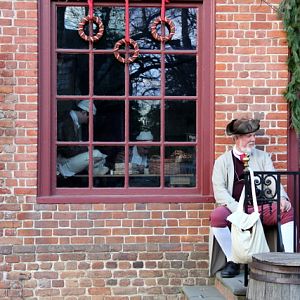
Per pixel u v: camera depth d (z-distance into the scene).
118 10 5.84
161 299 5.73
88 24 5.80
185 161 5.86
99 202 5.71
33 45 5.66
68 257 5.68
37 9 5.68
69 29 5.80
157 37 5.82
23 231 5.66
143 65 5.86
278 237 4.80
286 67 5.79
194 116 5.87
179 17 5.87
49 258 5.67
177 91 5.87
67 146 5.80
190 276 5.75
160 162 5.85
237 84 5.77
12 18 5.66
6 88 5.65
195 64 5.87
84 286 5.69
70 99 5.80
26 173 5.66
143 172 5.85
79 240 5.69
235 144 5.52
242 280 5.20
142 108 5.86
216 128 5.75
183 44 5.88
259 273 4.02
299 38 5.75
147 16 5.86
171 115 5.86
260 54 5.78
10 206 5.65
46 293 5.66
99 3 5.80
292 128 5.86
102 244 5.70
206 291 5.52
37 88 5.68
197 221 5.77
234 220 4.57
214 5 5.77
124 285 5.71
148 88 5.86
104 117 5.83
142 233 5.73
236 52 5.77
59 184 5.79
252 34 5.77
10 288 5.65
